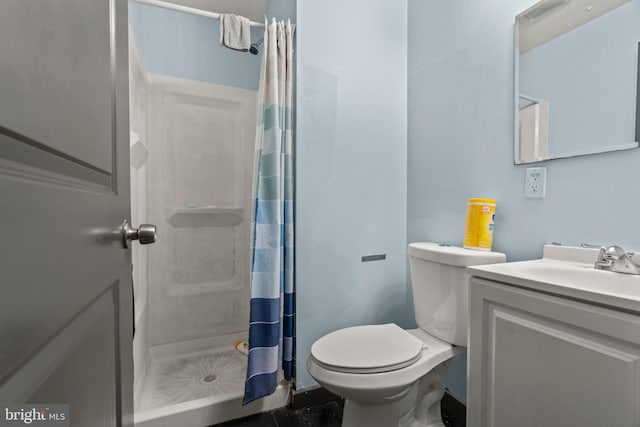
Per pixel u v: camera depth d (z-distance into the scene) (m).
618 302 0.59
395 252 1.76
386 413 1.13
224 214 2.15
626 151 0.90
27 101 0.27
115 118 0.58
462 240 1.44
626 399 0.58
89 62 0.44
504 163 1.25
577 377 0.65
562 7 1.06
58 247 0.33
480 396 0.88
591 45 0.98
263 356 1.39
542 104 1.11
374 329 1.34
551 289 0.70
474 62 1.38
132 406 0.69
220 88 2.11
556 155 1.07
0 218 0.23
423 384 1.25
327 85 1.56
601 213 0.96
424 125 1.66
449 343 1.24
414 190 1.73
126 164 0.66
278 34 1.46
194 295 2.08
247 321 2.21
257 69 2.24
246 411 1.43
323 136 1.55
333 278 1.58
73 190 0.37
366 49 1.67
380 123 1.71
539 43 1.12
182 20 2.04
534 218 1.15
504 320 0.81
